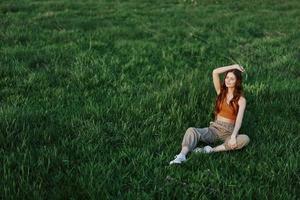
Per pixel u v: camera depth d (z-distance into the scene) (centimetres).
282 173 513
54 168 504
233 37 1289
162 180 491
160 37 1234
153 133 609
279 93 768
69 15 1523
